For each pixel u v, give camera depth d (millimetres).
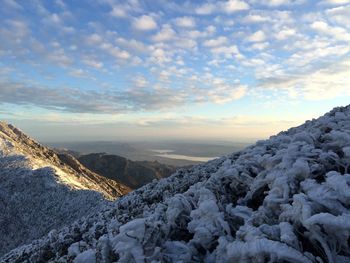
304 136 10258
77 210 52031
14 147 76062
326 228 5473
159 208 9398
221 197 9023
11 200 55250
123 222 11453
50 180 60656
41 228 50062
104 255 6562
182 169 19531
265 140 14234
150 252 6336
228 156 17766
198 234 6992
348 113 14562
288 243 5461
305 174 7637
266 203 7320
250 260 5473
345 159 8156
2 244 48250
